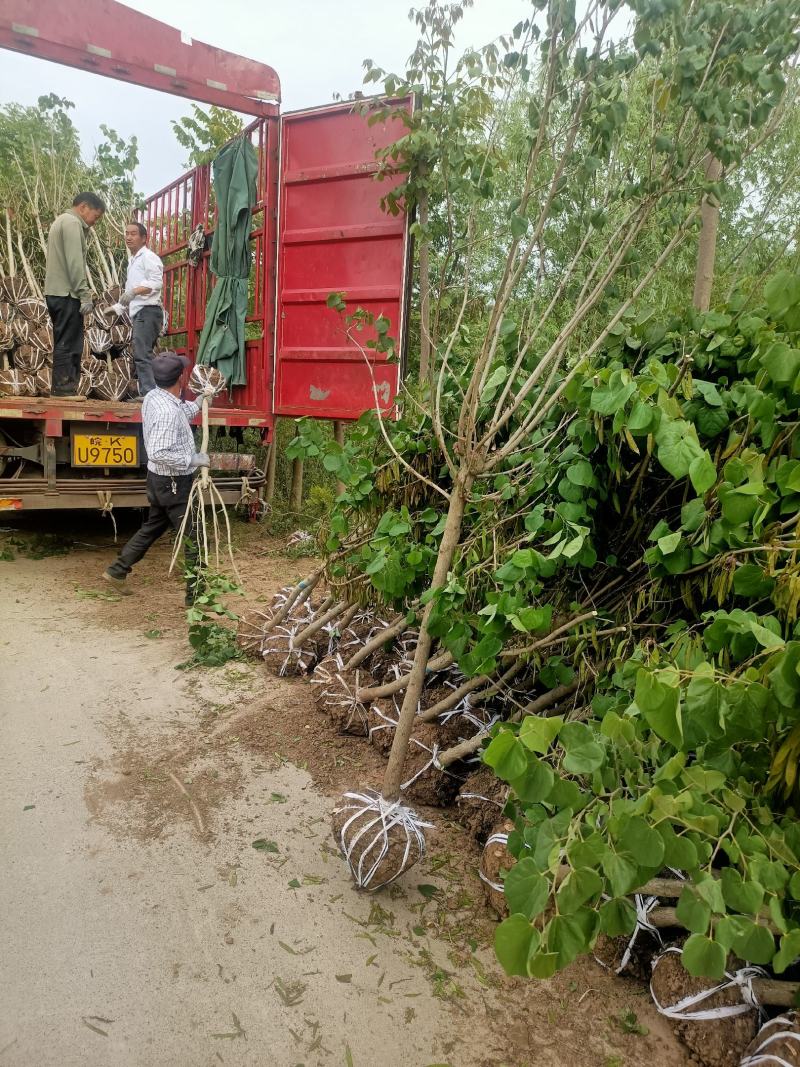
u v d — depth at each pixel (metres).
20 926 2.40
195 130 9.97
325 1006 2.21
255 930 2.48
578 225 3.07
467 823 3.09
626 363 3.15
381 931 2.52
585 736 1.70
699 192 2.76
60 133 10.38
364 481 3.65
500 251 4.74
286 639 4.47
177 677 4.34
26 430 6.38
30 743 3.50
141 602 5.66
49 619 5.15
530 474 2.97
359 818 2.65
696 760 1.88
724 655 1.94
